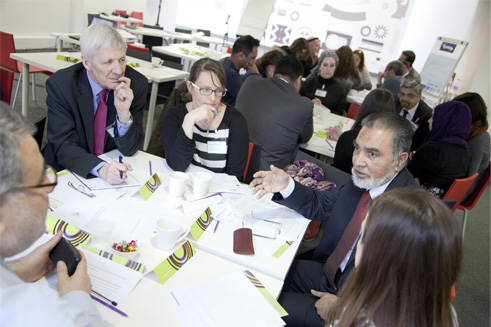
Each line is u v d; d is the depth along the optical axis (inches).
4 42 137.5
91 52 64.6
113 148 76.4
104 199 55.4
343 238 59.0
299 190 63.4
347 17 323.3
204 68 72.3
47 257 37.5
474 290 107.4
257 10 246.4
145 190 59.3
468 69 298.4
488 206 181.5
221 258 47.8
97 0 309.4
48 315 26.3
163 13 371.9
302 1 330.0
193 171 71.7
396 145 56.0
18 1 250.1
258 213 60.4
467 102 114.1
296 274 64.9
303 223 61.1
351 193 63.9
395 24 312.7
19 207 25.1
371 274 31.8
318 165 88.3
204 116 68.1
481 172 115.2
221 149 76.7
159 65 157.5
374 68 329.1
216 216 56.6
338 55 191.3
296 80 110.4
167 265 43.8
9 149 23.7
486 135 116.0
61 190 55.4
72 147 64.8
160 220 48.6
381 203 32.7
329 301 53.2
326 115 146.1
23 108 130.0
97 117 71.1
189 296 39.8
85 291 33.6
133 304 37.4
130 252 43.8
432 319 30.1
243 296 41.3
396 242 30.5
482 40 279.0
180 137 68.2
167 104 96.7
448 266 30.0
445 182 104.0
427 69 242.7
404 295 30.4
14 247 26.4
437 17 305.4
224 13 356.5
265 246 51.9
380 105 103.5
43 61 124.0
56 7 281.1
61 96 66.9
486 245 139.8
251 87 109.6
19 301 25.5
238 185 69.4
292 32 341.1
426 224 29.9
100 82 68.3
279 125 104.8
